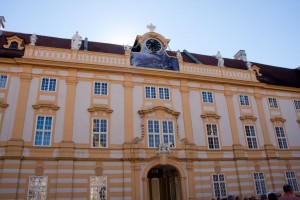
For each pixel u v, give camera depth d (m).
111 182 23.28
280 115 32.88
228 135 28.97
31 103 23.61
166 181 29.30
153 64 28.86
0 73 23.80
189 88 29.48
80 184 22.45
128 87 26.97
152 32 29.98
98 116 25.05
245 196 26.78
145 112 26.31
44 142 22.86
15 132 22.20
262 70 38.81
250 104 31.72
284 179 29.42
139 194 23.50
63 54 25.98
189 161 25.95
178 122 27.41
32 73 24.55
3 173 20.78
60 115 23.98
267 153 29.62
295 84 37.03
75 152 23.22
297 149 31.77
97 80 26.33
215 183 26.47
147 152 25.03
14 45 27.17
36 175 21.62
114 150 24.31
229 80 31.08
